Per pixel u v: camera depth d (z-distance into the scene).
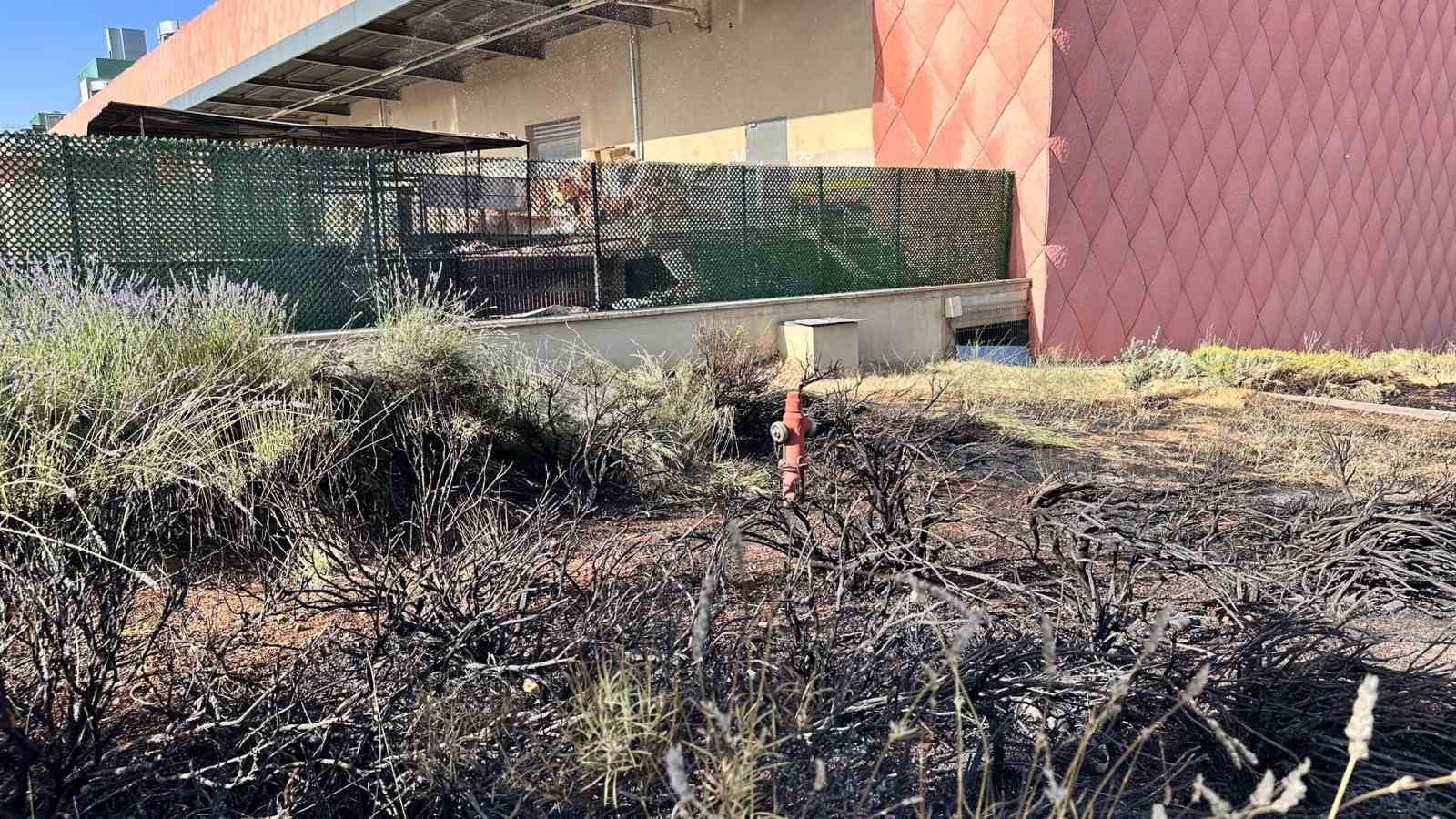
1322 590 4.46
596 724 2.43
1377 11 20.56
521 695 2.95
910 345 15.65
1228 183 18.23
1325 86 19.66
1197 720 2.97
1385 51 20.91
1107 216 16.86
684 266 13.12
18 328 5.25
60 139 8.57
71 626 3.01
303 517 4.39
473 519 4.86
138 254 9.01
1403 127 21.67
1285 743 2.96
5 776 2.60
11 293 6.70
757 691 2.63
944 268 16.33
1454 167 23.59
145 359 5.29
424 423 6.11
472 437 6.11
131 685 3.34
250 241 9.55
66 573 3.22
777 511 4.92
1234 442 8.94
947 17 17.48
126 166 8.88
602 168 12.22
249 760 2.80
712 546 4.32
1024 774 2.88
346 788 2.66
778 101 21.11
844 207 14.97
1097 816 2.71
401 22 23.97
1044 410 10.34
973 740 2.90
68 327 5.35
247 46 29.66
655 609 3.52
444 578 3.59
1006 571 4.64
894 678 2.95
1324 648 3.63
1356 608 3.90
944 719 2.95
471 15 23.00
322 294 9.98
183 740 2.89
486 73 30.03
